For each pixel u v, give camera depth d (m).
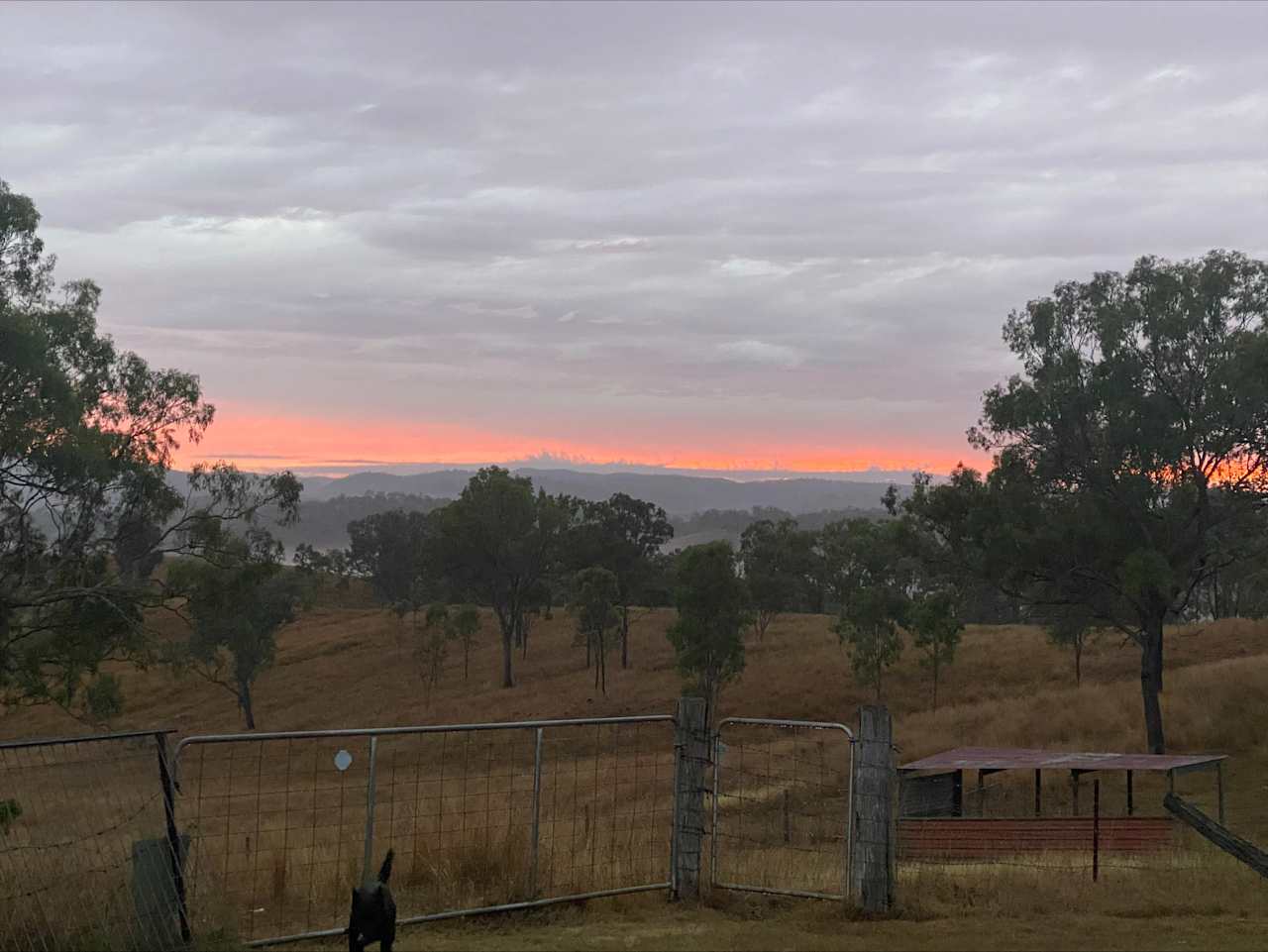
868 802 9.39
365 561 139.75
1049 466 36.12
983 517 36.03
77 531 36.25
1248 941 8.38
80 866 7.64
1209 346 34.34
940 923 8.91
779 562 86.81
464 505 79.88
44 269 37.00
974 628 69.56
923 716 42.56
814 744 36.34
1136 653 55.06
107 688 37.81
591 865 9.72
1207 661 52.16
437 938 8.12
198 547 38.97
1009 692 50.16
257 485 39.88
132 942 7.38
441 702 66.31
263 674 83.88
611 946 7.89
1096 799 12.28
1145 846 16.92
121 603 36.56
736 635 48.22
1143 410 34.19
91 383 36.94
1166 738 34.94
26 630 35.44
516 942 7.99
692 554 47.81
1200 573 36.81
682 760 9.74
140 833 7.82
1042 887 10.80
